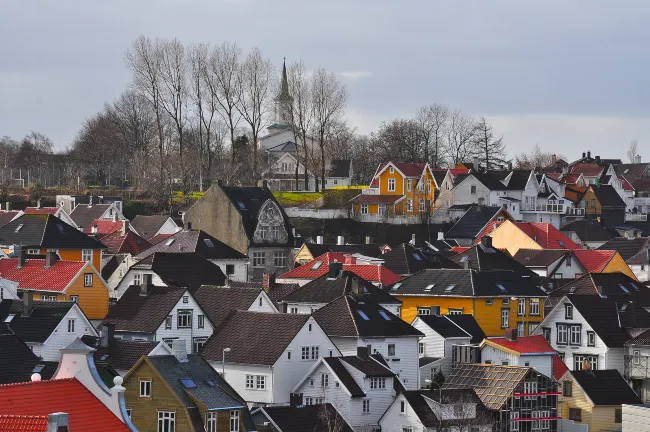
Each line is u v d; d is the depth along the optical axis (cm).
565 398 16350
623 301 19412
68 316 15312
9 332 12762
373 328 16500
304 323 15212
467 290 19550
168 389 12056
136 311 16550
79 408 8906
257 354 15062
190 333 16525
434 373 17250
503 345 16800
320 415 13412
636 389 18050
